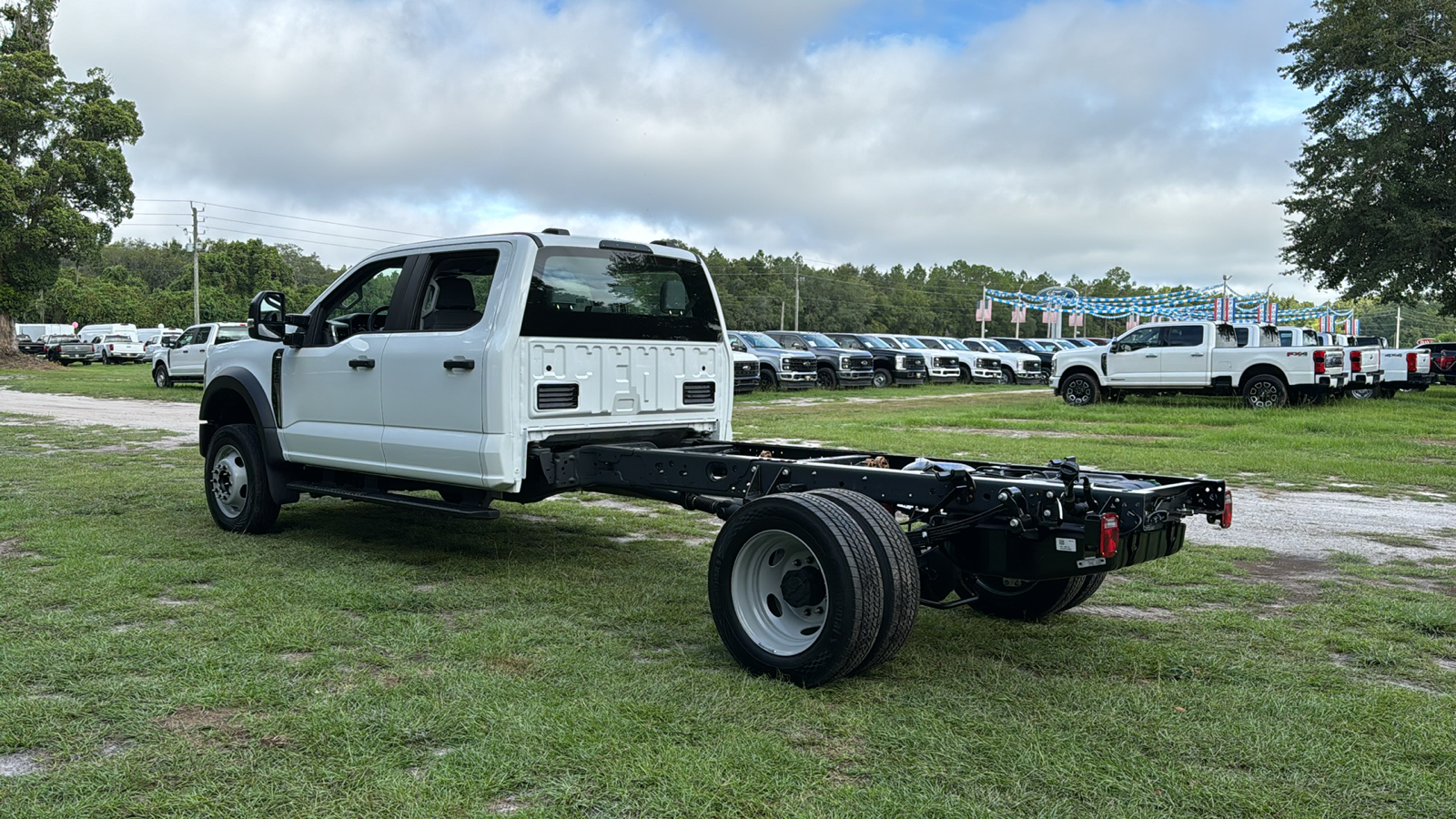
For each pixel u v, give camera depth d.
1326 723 3.62
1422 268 28.08
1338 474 10.50
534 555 6.38
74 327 60.12
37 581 5.43
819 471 4.66
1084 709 3.73
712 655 4.38
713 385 6.70
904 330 118.25
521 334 5.46
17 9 43.16
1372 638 4.74
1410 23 27.92
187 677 3.94
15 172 39.78
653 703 3.73
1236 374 20.00
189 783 3.04
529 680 3.97
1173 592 5.64
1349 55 28.20
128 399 21.56
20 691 3.79
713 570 4.29
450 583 5.57
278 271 105.19
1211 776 3.16
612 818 2.86
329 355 6.32
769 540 4.18
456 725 3.48
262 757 3.22
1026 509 4.04
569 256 5.73
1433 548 6.92
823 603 4.04
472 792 2.99
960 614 5.18
